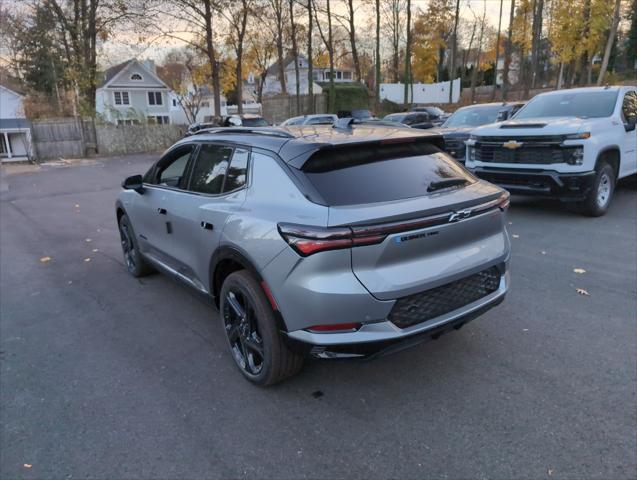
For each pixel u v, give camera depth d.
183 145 4.56
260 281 3.11
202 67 41.22
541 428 2.89
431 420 3.02
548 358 3.67
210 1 27.91
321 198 2.93
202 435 2.98
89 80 30.45
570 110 8.38
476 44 62.22
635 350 3.72
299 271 2.81
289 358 3.24
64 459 2.82
